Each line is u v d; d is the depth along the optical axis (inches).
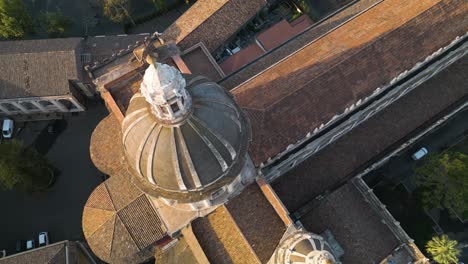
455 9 2046.0
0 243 2395.4
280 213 1798.7
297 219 2026.3
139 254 2022.6
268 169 1892.2
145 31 2908.5
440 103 2345.0
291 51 2284.7
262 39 2605.8
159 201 1868.8
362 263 1988.2
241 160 1477.6
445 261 2041.1
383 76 1930.4
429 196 2244.1
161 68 1082.7
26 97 2395.4
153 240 1905.8
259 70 2234.3
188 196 1459.2
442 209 2393.0
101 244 1930.4
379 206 2070.6
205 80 1416.1
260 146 1781.5
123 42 2578.7
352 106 1888.5
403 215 2422.5
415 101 2329.0
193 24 2447.1
